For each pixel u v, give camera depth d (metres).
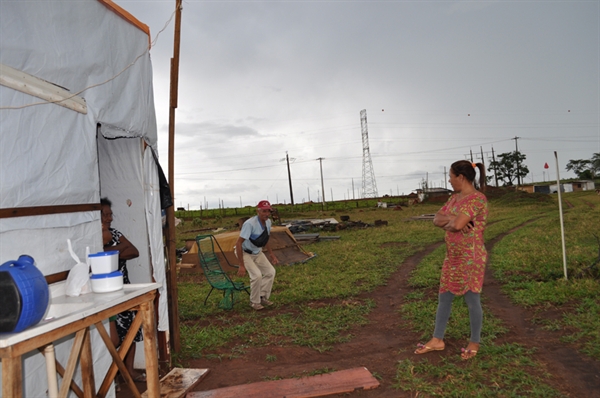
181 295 8.51
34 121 3.00
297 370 4.38
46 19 3.17
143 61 4.57
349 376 4.04
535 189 59.94
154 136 4.81
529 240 12.57
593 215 18.88
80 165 3.47
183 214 51.44
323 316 6.32
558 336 4.73
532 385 3.61
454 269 4.31
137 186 4.63
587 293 6.08
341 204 56.25
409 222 25.45
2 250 2.70
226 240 11.64
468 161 4.27
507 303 6.32
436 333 4.54
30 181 2.94
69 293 2.94
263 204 6.91
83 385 2.91
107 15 3.96
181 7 5.13
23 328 2.09
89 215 3.55
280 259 11.97
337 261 11.66
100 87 3.80
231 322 6.38
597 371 3.81
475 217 4.18
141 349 4.55
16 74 2.84
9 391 2.01
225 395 3.81
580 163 89.19
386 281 8.96
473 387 3.62
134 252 4.28
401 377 3.95
